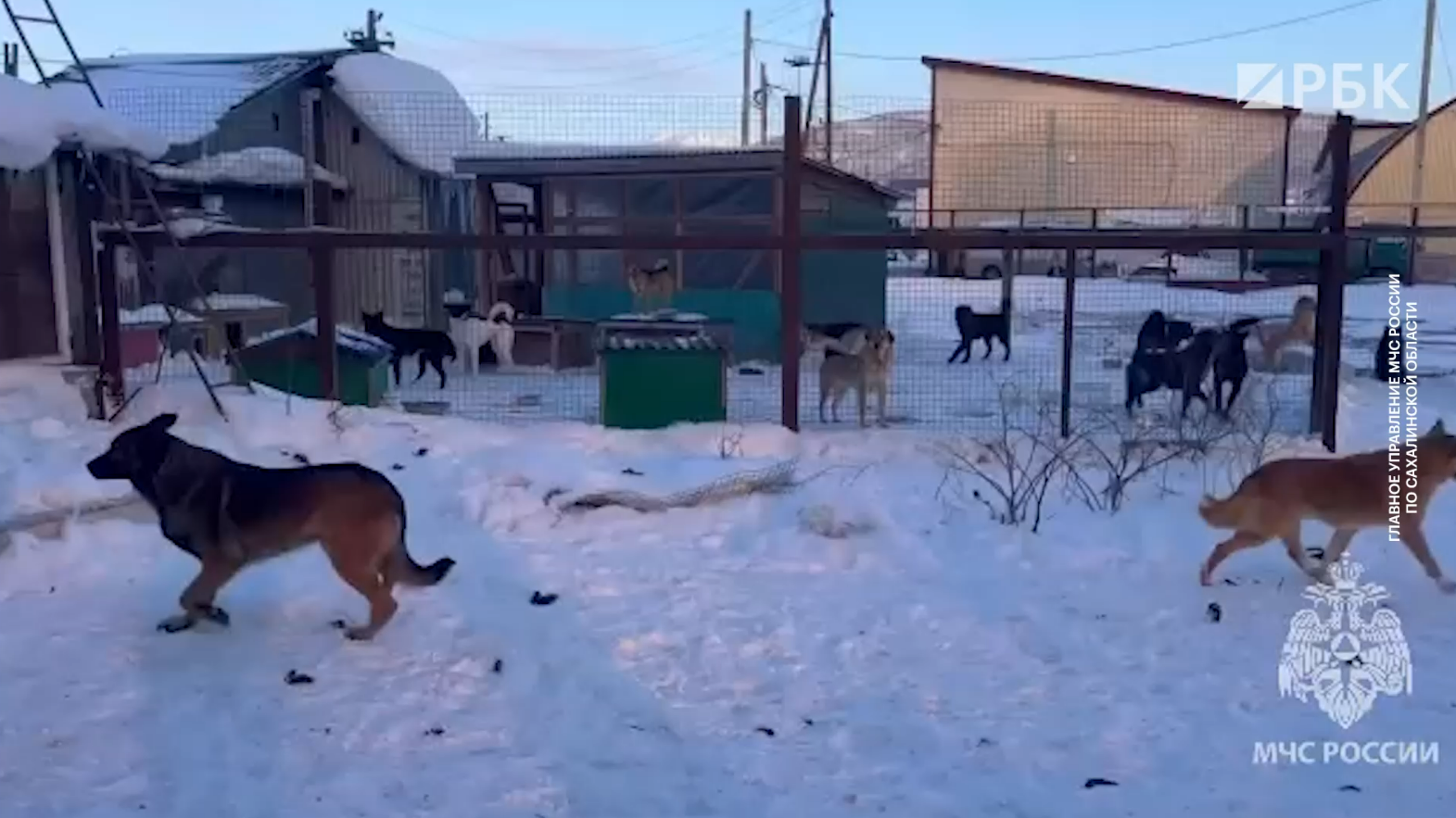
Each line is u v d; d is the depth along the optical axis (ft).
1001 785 13.87
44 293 38.27
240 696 16.21
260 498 18.16
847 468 29.78
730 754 14.61
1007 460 28.02
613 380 33.96
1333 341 32.63
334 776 13.89
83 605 19.77
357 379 36.35
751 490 26.78
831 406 40.19
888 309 80.28
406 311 62.49
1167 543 23.77
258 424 30.37
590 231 57.88
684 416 33.88
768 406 41.63
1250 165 93.66
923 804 13.37
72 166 36.81
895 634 18.84
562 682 16.72
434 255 62.49
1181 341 39.60
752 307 55.26
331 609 19.67
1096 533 24.56
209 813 13.05
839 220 60.13
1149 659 17.90
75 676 16.80
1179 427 32.19
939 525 25.04
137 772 14.01
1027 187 102.99
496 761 14.35
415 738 14.98
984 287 95.81
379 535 18.29
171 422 18.71
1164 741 15.10
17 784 13.66
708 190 56.65
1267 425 32.83
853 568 22.38
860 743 14.98
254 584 20.77
